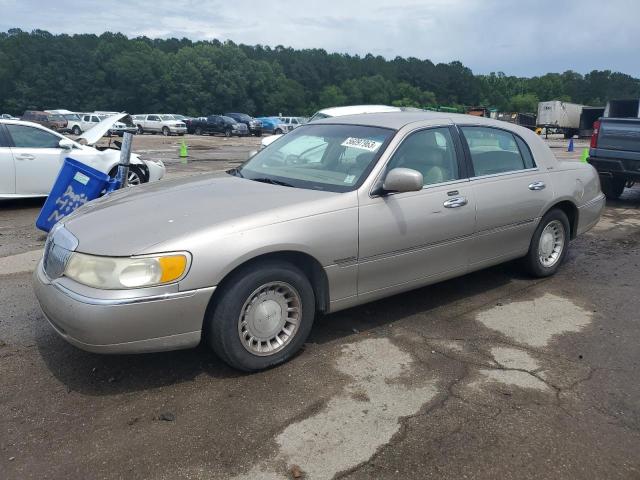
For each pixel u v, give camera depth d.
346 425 2.99
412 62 118.81
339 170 4.11
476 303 4.84
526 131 5.32
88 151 9.26
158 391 3.30
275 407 3.15
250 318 3.43
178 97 99.25
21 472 2.61
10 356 3.71
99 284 3.06
